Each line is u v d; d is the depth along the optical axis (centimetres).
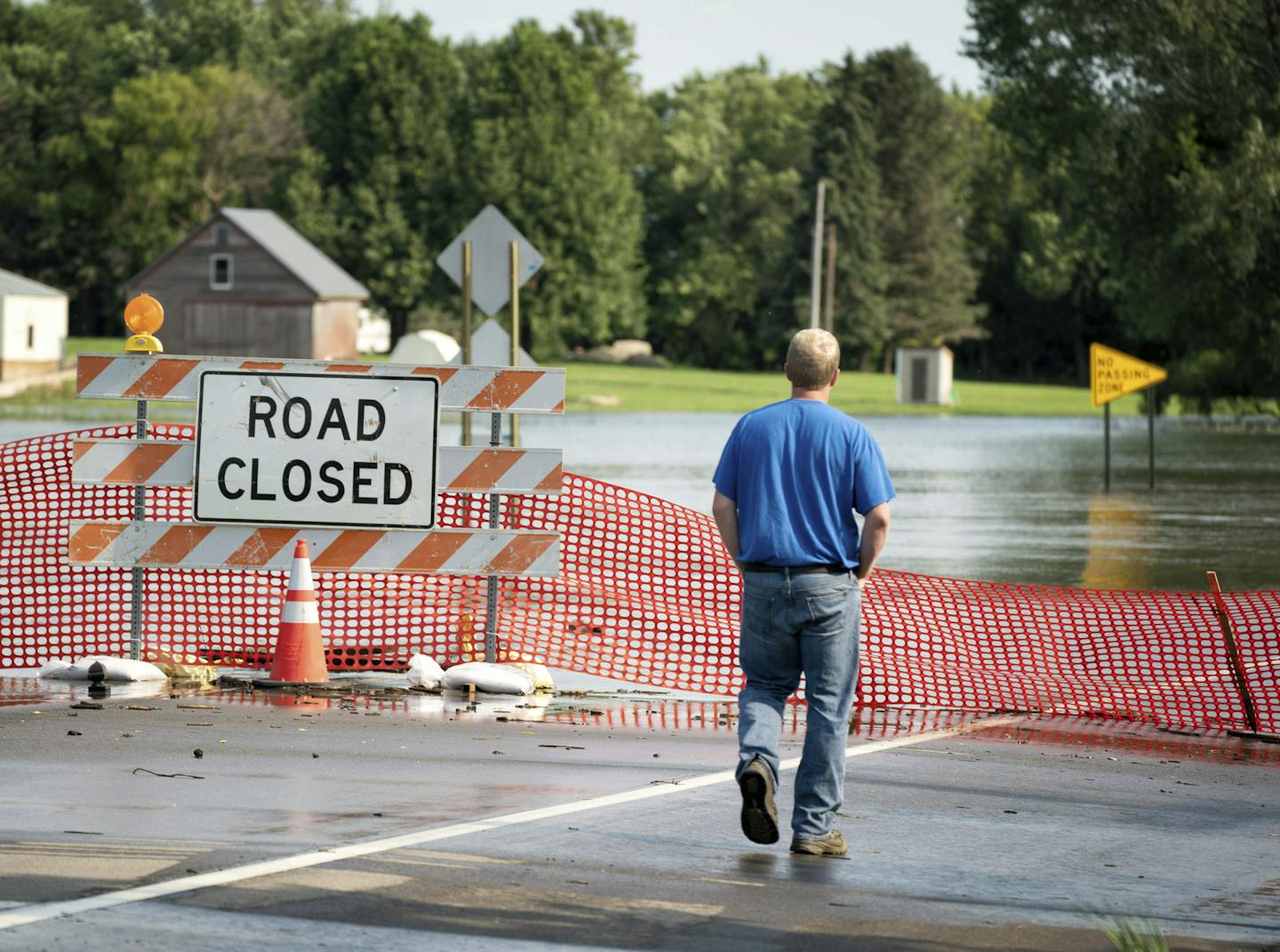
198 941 826
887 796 1248
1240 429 9212
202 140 17312
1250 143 5728
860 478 1076
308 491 1689
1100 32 6134
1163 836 1138
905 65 18000
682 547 2383
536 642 1902
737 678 1805
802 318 17575
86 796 1170
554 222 17338
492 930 864
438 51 17562
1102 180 6309
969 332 18312
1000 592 2189
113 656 1788
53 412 8988
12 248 17750
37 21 19075
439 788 1226
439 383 1684
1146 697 1738
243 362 1697
